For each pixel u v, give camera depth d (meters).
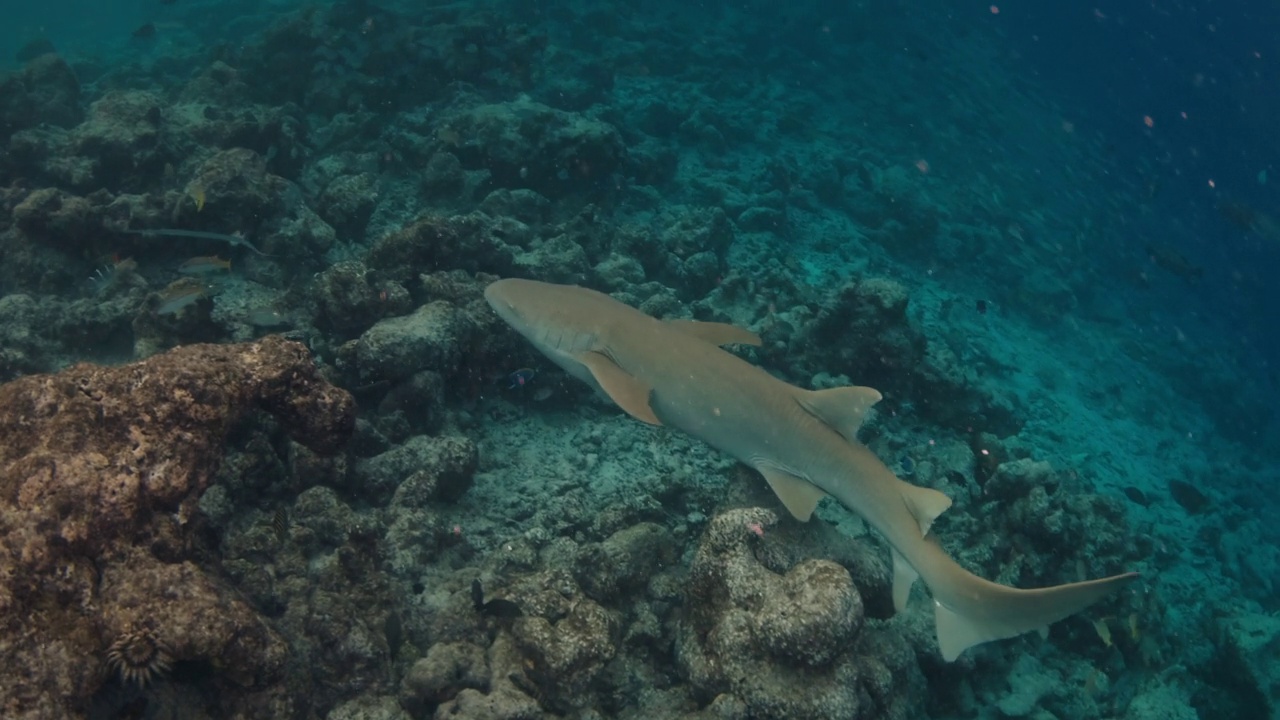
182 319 4.23
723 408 3.54
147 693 2.27
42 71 7.66
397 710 2.83
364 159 7.11
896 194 11.06
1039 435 7.46
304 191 6.16
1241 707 4.98
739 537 3.29
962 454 5.29
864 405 3.43
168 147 5.88
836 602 2.93
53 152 5.92
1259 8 50.34
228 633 2.30
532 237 5.91
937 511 3.32
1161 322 13.48
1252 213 10.25
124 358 4.50
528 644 3.02
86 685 2.14
